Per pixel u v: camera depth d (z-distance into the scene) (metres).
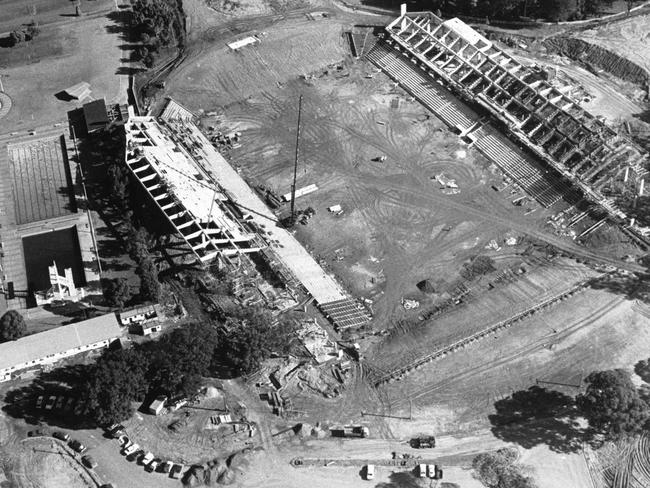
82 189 159.25
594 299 140.38
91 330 133.00
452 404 124.50
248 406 124.44
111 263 146.62
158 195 155.50
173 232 150.50
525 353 131.62
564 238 152.25
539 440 119.50
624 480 114.56
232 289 140.75
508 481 114.00
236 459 116.94
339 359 131.00
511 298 141.00
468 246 150.88
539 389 126.12
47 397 124.88
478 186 163.12
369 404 124.62
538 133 169.12
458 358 131.25
